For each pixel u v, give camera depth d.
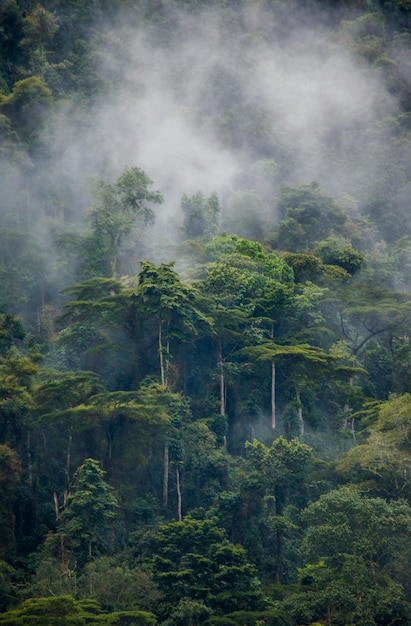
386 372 187.00
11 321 164.00
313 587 119.88
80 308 167.12
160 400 150.38
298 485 141.88
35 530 140.88
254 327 175.88
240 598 120.12
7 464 139.00
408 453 134.75
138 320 164.88
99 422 146.75
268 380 171.25
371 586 113.50
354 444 162.62
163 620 118.19
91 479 135.50
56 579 123.56
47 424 145.62
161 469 150.75
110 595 119.81
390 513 119.12
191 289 163.88
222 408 165.62
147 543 133.75
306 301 182.38
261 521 140.00
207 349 174.38
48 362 171.88
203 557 122.81
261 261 196.62
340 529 117.12
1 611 121.88
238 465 155.38
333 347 177.25
